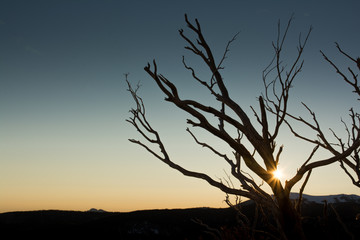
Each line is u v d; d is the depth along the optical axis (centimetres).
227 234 468
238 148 401
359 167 494
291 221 397
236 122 400
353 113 511
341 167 511
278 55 410
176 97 387
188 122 402
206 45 450
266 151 402
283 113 393
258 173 409
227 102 436
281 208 406
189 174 450
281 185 406
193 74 447
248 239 435
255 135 402
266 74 439
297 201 419
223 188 436
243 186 457
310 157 408
